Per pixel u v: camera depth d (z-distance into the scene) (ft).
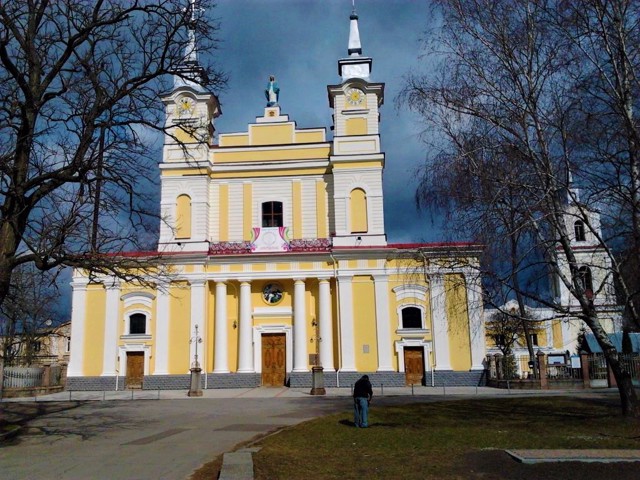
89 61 60.70
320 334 136.46
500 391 115.03
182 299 138.51
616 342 126.62
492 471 39.32
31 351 173.47
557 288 66.23
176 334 137.39
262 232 141.28
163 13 61.41
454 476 38.34
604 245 57.62
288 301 140.87
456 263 65.21
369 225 140.67
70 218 57.88
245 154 150.82
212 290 141.69
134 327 139.13
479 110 61.67
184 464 44.57
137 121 61.77
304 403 94.32
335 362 137.28
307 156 150.10
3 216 57.41
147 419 75.36
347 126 146.82
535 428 58.85
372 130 146.20
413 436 54.75
